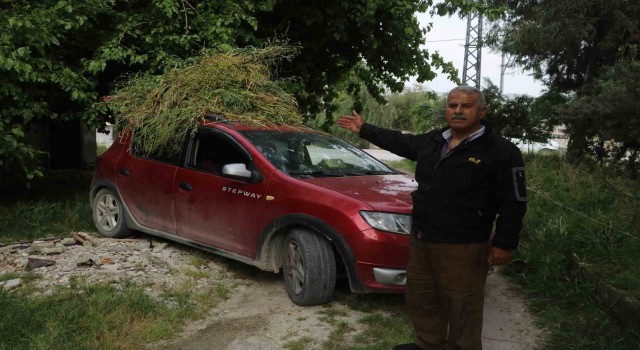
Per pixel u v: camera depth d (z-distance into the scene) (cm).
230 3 784
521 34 1155
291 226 468
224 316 434
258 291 488
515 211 283
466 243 294
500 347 393
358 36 1002
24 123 750
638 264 451
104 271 505
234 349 379
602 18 1094
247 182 492
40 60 695
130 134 625
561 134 1270
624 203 595
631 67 886
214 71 594
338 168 522
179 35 793
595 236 515
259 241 480
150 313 414
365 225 419
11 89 681
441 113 1602
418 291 321
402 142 325
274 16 944
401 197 452
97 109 763
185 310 429
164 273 516
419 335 328
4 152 675
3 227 670
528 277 509
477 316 300
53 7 709
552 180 746
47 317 391
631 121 830
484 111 295
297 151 525
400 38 991
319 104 1102
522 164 285
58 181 1097
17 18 648
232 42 763
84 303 416
